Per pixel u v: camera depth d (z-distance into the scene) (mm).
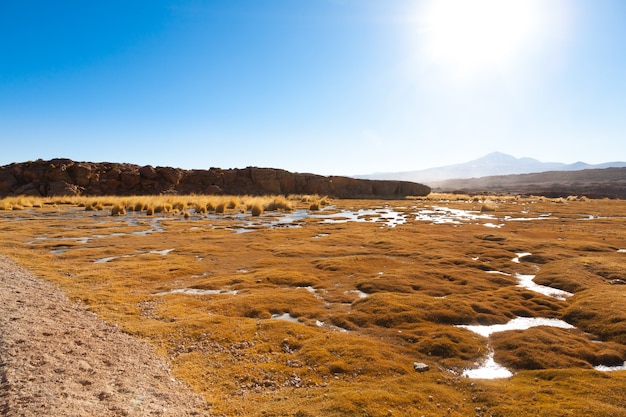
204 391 9641
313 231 39594
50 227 39656
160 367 10727
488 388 10008
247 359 11617
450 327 14492
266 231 39344
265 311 16109
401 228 42469
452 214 60688
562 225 45344
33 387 8031
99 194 81562
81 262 24375
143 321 14484
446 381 10523
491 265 24922
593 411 8625
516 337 13469
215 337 13023
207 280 21078
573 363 11797
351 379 10508
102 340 11781
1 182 76188
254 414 8555
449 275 22016
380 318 15211
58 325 12016
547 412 8648
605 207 72875
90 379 8945
